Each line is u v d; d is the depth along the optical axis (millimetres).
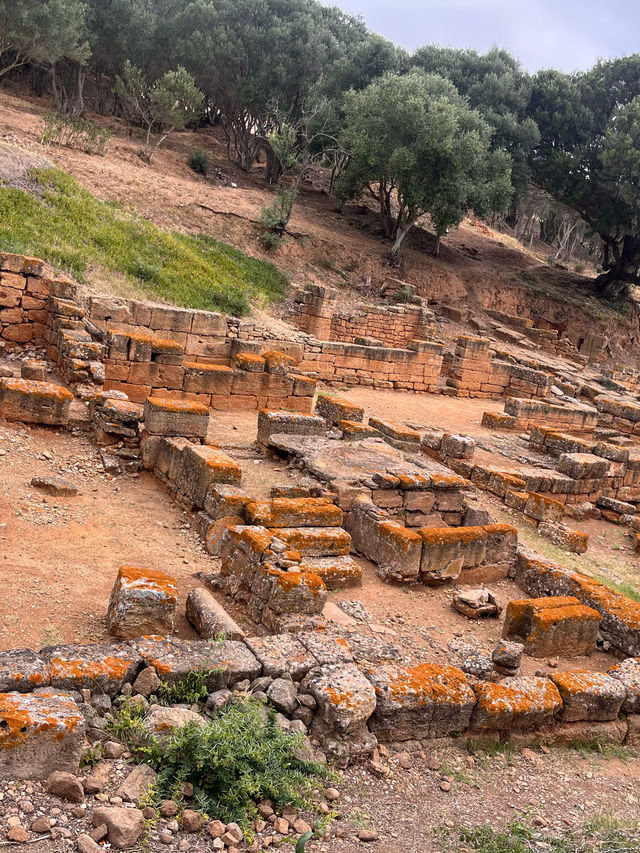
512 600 9719
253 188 45688
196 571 9125
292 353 23094
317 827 5078
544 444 20000
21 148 30812
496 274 47219
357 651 7320
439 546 10344
